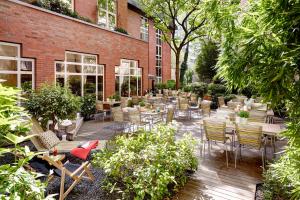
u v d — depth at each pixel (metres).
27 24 7.40
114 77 12.27
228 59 1.86
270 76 1.53
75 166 4.03
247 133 4.64
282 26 1.59
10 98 1.50
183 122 9.59
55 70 8.73
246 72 1.78
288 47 1.56
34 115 5.91
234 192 3.71
